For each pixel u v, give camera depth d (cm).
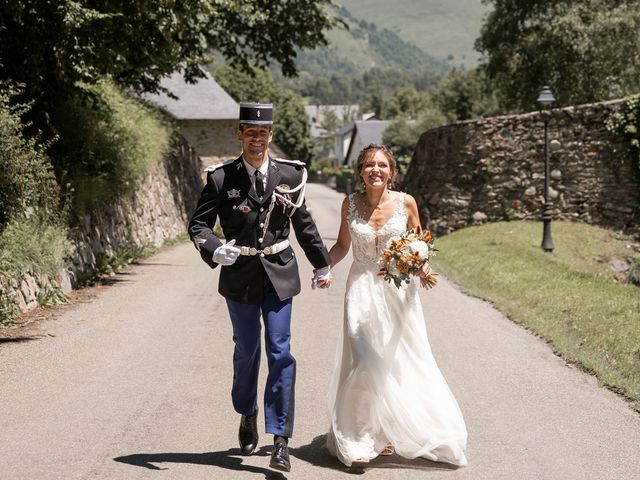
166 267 1714
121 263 1659
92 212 1630
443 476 506
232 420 620
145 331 973
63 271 1294
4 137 1139
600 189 2322
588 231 2233
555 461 530
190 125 4647
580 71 3962
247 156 525
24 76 1397
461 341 934
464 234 2381
